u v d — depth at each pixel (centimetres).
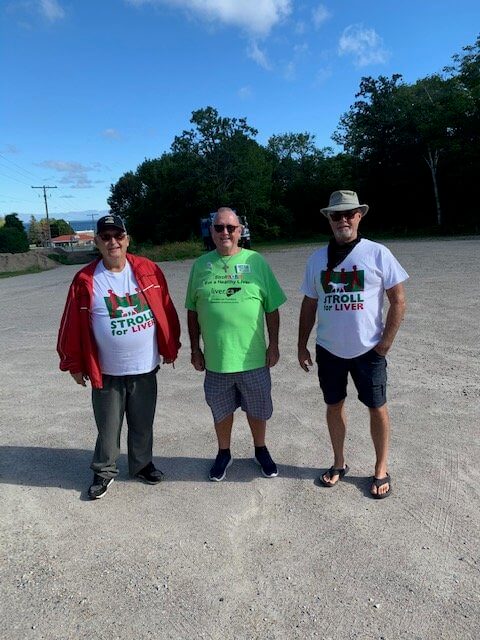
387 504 307
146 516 310
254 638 214
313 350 670
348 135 4384
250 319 327
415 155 3878
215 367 332
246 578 251
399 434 399
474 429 400
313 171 5694
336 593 237
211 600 237
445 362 566
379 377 311
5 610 236
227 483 345
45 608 236
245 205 5028
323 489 330
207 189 4959
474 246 2042
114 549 279
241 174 4922
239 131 4959
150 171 5838
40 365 685
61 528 301
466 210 3831
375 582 243
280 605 232
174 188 5234
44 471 375
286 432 421
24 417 490
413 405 454
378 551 265
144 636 218
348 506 308
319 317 321
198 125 4906
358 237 308
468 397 464
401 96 3875
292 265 1973
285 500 319
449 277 1176
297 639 212
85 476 366
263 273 333
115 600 240
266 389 341
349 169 4725
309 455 379
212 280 326
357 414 448
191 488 341
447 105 3378
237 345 328
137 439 342
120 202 7006
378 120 3950
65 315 320
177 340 348
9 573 262
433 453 366
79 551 279
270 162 5712
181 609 232
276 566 258
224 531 290
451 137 3488
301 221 5700
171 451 400
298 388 527
